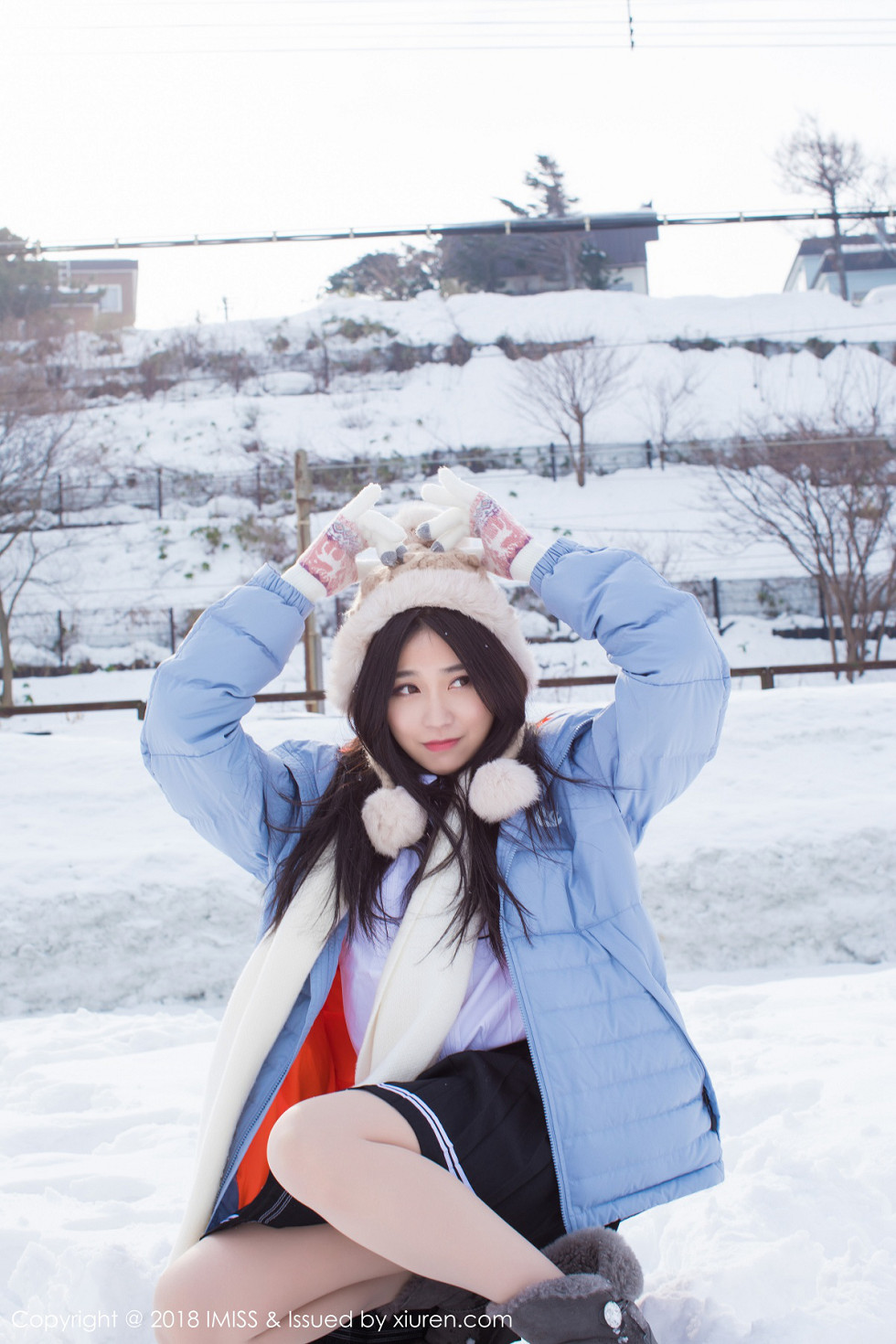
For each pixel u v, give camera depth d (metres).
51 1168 2.49
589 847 1.70
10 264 30.59
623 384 29.17
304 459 15.82
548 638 21.56
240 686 1.72
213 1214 1.57
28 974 5.41
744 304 32.72
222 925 5.59
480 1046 1.63
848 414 26.83
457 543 1.92
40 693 21.98
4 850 6.18
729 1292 1.62
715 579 22.88
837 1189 1.94
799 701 7.83
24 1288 1.83
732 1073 2.91
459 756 1.79
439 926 1.63
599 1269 1.38
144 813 6.70
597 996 1.59
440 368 30.88
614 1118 1.52
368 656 1.79
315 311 32.38
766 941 5.68
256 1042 1.60
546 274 38.47
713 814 6.39
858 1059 2.88
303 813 1.83
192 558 25.02
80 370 29.67
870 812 6.18
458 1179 1.39
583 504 26.20
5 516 25.78
